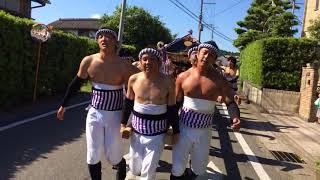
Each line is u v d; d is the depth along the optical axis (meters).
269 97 17.02
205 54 4.93
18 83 12.70
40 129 9.36
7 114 10.95
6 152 7.22
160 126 4.80
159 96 4.75
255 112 16.50
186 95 5.03
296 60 17.56
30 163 6.72
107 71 5.05
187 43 11.65
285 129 12.44
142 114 4.77
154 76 4.79
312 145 10.10
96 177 5.17
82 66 5.18
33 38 13.18
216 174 7.02
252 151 9.09
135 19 43.38
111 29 5.12
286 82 17.59
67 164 6.80
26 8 29.03
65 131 9.36
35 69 13.91
